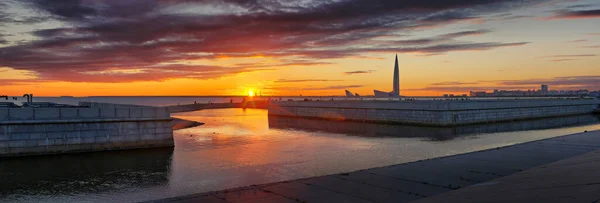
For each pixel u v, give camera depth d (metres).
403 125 51.72
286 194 12.41
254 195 12.28
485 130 44.66
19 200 15.95
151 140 29.80
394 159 24.66
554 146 22.98
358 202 11.52
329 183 13.98
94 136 27.53
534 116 62.44
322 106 65.81
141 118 29.38
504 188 11.11
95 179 19.59
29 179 19.59
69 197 16.36
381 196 12.21
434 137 37.59
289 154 26.95
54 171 21.44
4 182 18.95
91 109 27.45
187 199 11.80
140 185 18.36
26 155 25.20
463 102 51.03
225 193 12.52
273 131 44.19
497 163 17.70
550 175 12.04
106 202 15.54
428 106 49.78
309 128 48.22
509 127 48.59
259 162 23.84
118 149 28.30
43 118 25.88
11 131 24.92
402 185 13.68
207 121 60.50
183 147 30.39
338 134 40.94
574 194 8.17
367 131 44.12
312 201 11.62
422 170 16.27
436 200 10.97
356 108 59.66
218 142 33.72
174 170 21.58
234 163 23.55
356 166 22.33
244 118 69.06
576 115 72.44
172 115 79.50
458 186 13.47
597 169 11.37
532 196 8.90
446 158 19.31
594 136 27.84
